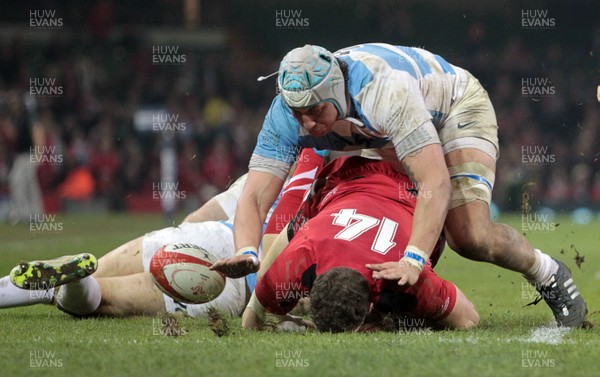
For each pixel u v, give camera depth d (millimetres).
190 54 109438
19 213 69750
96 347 15750
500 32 120562
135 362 14352
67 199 89375
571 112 103688
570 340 16750
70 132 92062
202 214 23719
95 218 78188
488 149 19531
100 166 90875
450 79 19578
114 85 99125
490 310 23000
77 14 109500
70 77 95562
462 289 28734
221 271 17422
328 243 16969
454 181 19094
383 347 15297
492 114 20109
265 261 19125
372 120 17594
